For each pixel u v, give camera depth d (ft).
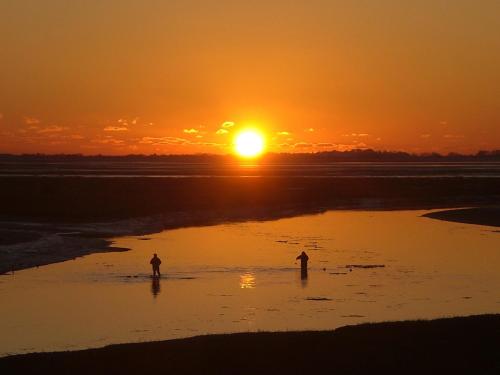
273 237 444.96
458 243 414.62
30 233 440.86
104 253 368.48
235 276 298.97
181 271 310.65
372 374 147.43
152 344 169.58
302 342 165.58
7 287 274.98
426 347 159.53
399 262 337.52
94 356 161.38
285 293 263.70
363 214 634.02
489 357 153.69
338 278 294.05
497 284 281.74
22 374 151.94
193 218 579.07
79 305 243.40
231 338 170.91
